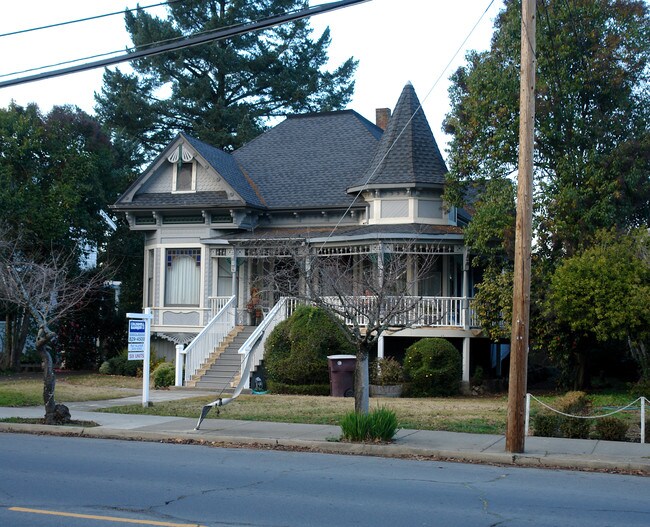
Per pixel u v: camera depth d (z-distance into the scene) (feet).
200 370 86.63
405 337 88.63
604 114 80.02
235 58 157.28
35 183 106.52
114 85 160.66
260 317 98.78
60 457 43.45
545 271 78.74
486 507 32.14
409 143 95.81
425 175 93.20
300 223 102.42
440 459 45.78
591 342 81.82
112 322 118.32
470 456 45.52
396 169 93.97
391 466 42.68
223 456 45.14
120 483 36.06
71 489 34.53
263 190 105.50
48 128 109.60
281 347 84.33
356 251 90.84
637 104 80.94
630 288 68.85
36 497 32.78
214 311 98.48
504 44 82.38
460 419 59.88
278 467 41.50
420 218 93.81
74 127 116.26
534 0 47.32
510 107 81.66
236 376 84.64
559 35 78.02
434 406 69.56
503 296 80.12
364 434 49.03
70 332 115.75
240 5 156.25
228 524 28.55
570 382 85.92
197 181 101.91
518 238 47.09
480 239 82.38
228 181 99.04
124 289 134.00
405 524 28.94
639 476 41.34
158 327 101.86
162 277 102.58
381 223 94.99
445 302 87.30
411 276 89.97
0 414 60.95
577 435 52.29
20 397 71.10
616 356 91.04
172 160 102.58
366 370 51.88
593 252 72.13
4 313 107.55
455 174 87.20
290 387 81.61
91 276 111.86
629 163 77.77
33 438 51.83
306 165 108.27
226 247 98.02
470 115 86.69
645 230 73.97
